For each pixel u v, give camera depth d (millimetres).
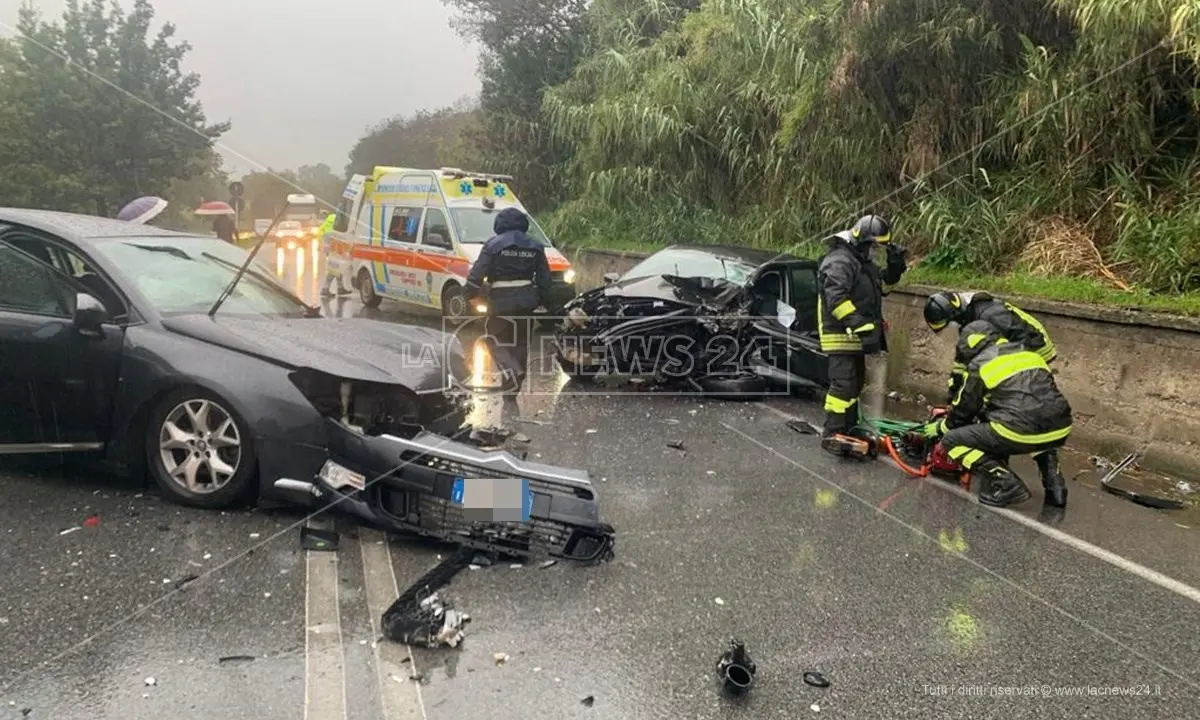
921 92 8914
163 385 3762
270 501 3867
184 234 5027
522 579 3365
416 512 3596
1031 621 3254
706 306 7227
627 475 4918
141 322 3932
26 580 3070
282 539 3561
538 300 6559
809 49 9922
